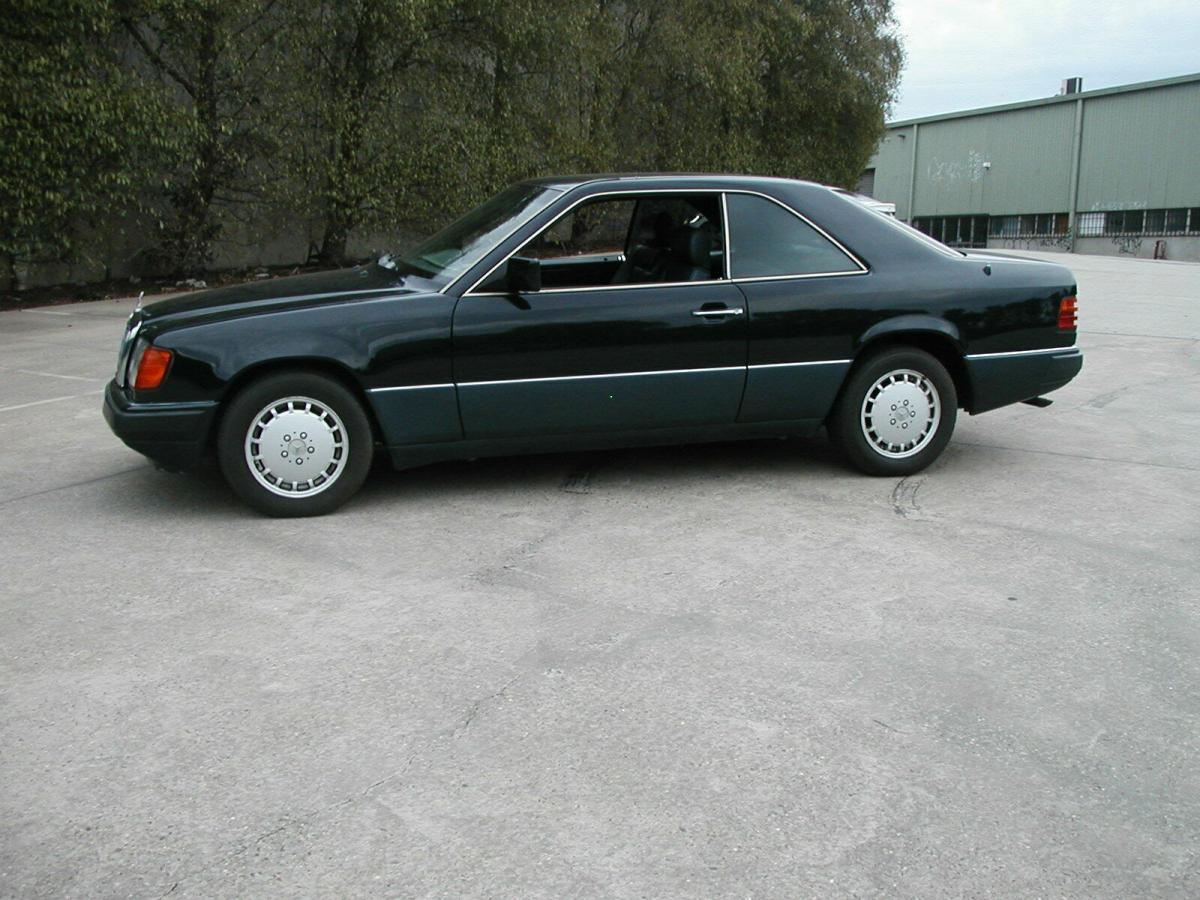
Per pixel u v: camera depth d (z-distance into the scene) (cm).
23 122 1286
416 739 323
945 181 6125
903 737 326
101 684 358
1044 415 780
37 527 518
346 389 525
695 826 280
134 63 1522
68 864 265
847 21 2725
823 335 568
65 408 777
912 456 598
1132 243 5116
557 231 551
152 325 520
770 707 343
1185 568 466
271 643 390
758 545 494
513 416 540
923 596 435
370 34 1673
